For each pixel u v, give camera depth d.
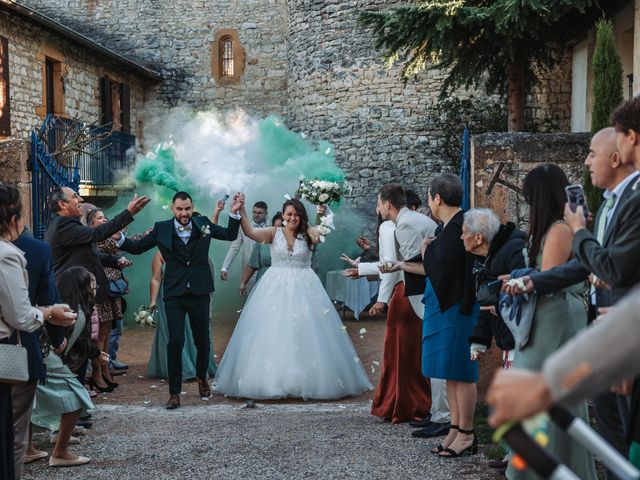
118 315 7.01
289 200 6.50
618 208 2.68
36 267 3.77
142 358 8.66
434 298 4.32
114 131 16.89
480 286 3.71
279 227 6.59
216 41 20.27
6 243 3.32
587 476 3.13
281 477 3.98
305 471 4.07
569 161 5.98
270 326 6.29
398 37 9.77
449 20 9.05
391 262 4.82
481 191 6.03
